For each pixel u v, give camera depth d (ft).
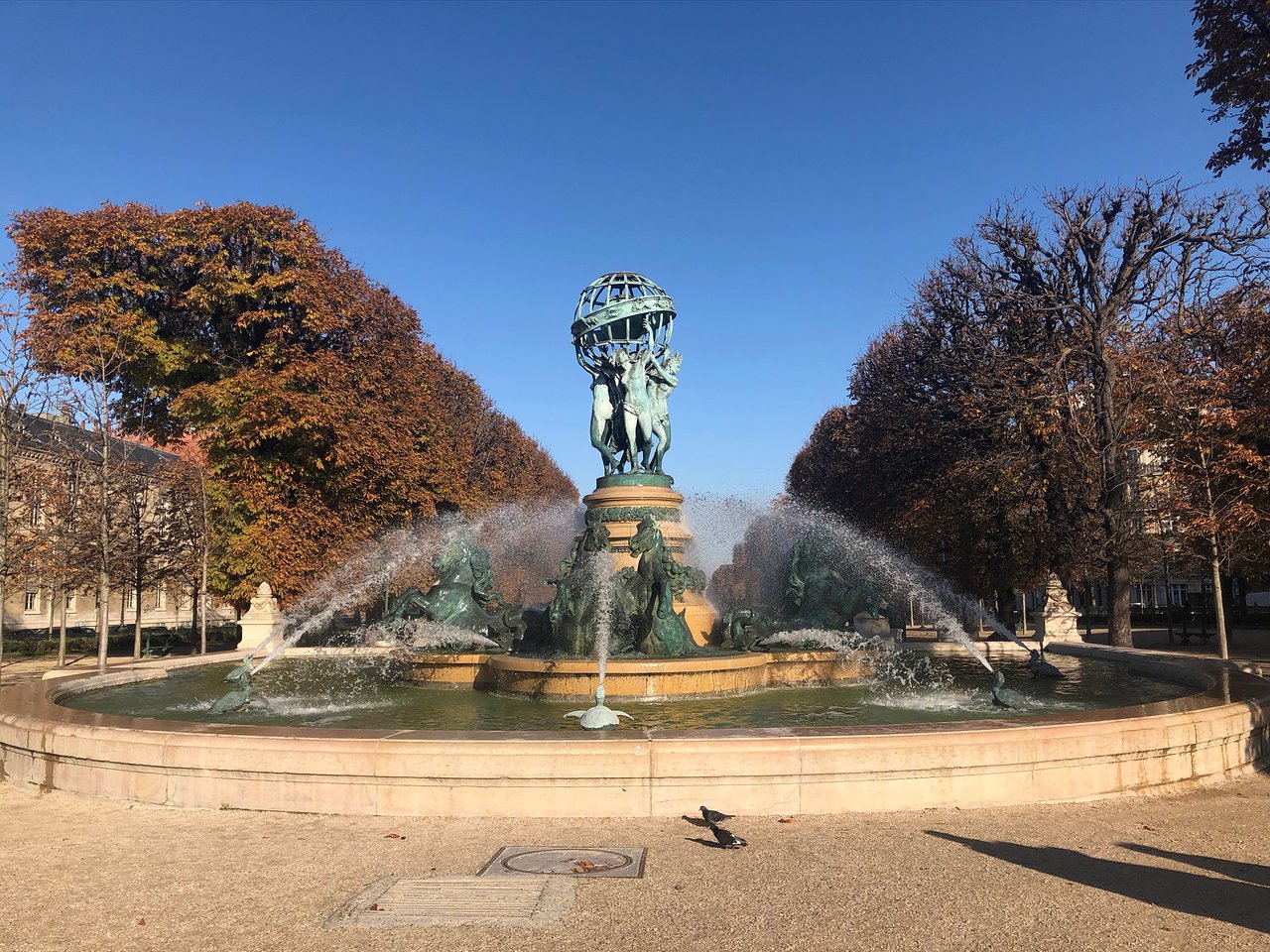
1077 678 54.34
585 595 49.70
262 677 59.72
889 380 132.26
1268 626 146.20
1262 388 75.46
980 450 112.78
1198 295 102.42
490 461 165.07
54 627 160.86
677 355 70.74
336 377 100.68
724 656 48.34
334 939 17.74
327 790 27.09
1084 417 103.30
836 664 52.85
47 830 25.93
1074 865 21.88
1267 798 28.63
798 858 22.43
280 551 95.96
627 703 44.39
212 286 98.94
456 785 26.63
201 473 99.50
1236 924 18.16
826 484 162.50
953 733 27.73
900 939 17.49
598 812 26.32
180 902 19.97
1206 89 64.85
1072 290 106.52
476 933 17.89
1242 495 69.87
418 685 53.36
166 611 194.08
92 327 90.33
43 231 95.81
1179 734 29.91
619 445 69.77
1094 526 100.42
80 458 83.87
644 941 17.46
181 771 28.14
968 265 116.78
